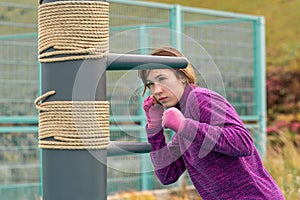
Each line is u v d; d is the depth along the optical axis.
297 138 21.20
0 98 13.93
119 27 14.68
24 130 12.73
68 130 3.54
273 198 5.07
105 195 3.61
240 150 4.44
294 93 26.62
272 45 30.23
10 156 12.77
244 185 4.95
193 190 13.59
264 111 17.19
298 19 30.98
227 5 31.69
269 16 31.53
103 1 3.59
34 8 13.77
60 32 3.55
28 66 13.79
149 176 13.77
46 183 3.62
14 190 12.58
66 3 3.54
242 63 17.08
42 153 3.66
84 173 3.55
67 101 3.54
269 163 14.05
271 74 27.23
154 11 15.71
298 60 28.69
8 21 13.99
